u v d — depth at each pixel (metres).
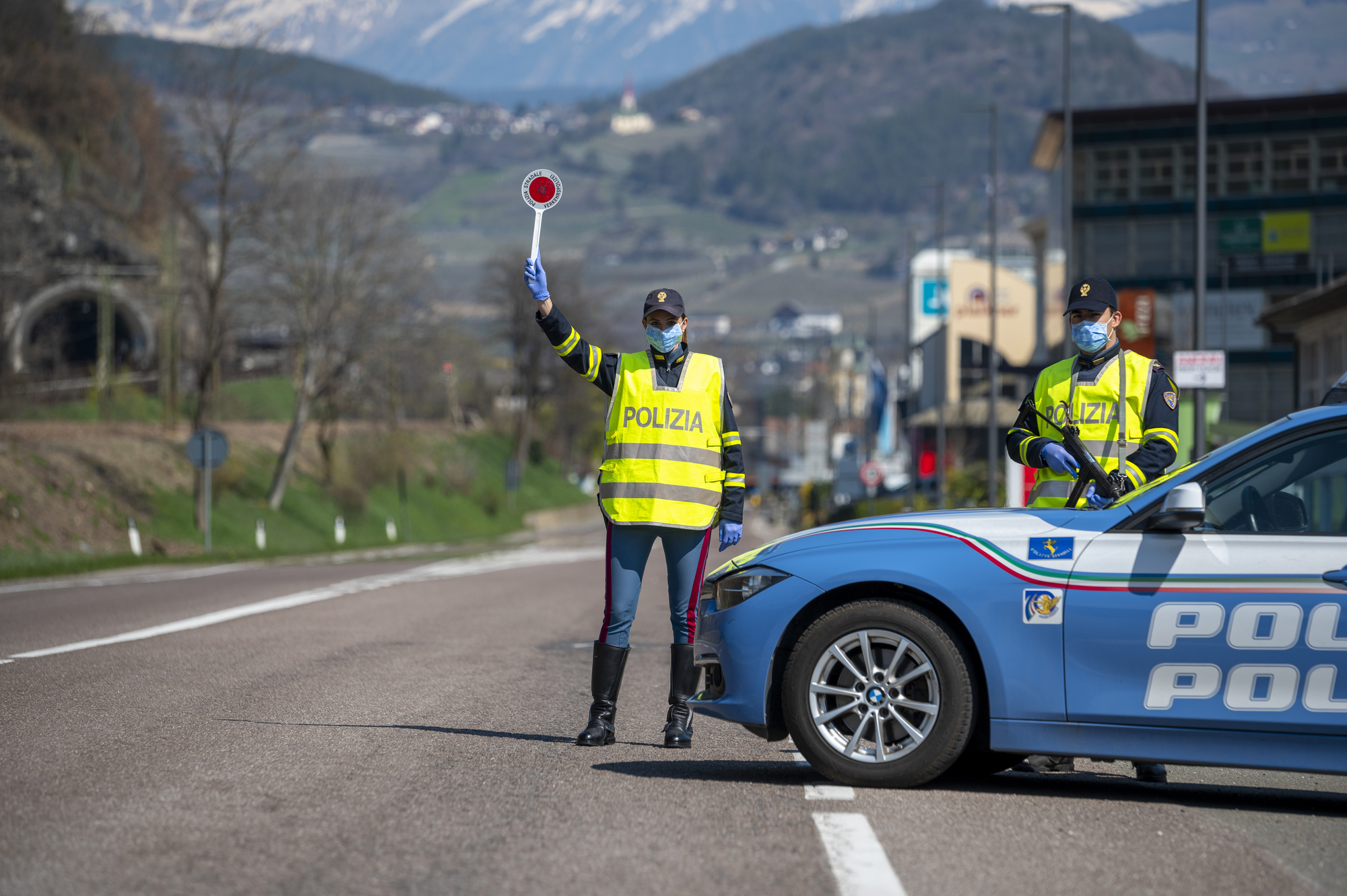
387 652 25.58
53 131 117.38
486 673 22.77
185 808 12.41
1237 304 128.12
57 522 75.62
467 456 172.25
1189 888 10.34
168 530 85.81
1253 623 12.55
